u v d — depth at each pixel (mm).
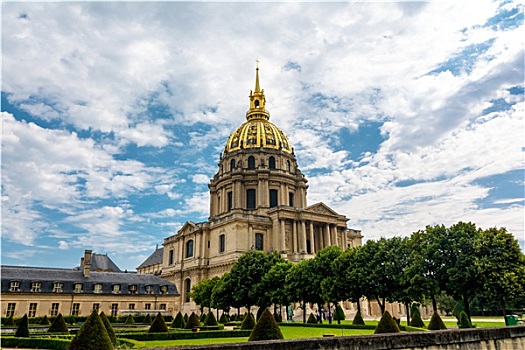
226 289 76688
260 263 76875
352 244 123500
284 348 17141
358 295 59594
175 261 124000
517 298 44844
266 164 124000
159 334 42281
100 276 97000
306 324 58469
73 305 88625
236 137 131750
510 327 26328
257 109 137500
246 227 105875
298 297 66062
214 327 55281
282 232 106375
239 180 120125
